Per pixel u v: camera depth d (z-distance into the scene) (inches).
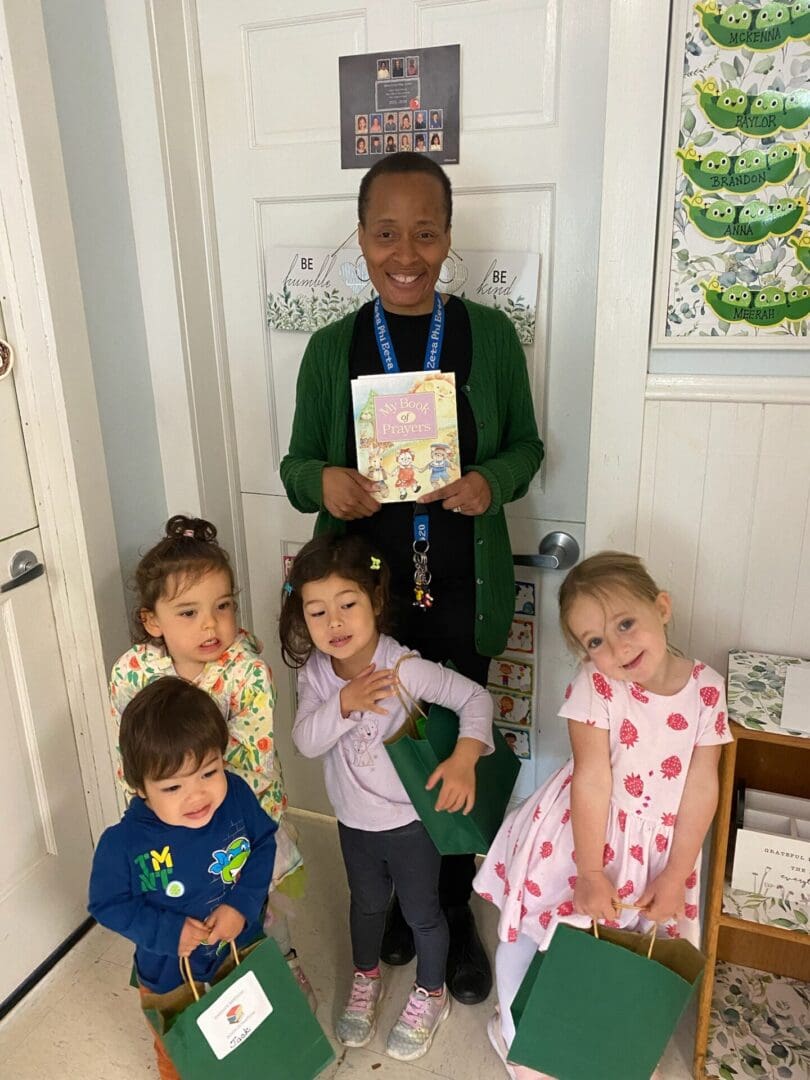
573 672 76.6
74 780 75.0
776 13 50.8
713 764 53.8
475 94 66.0
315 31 68.9
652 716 53.9
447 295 64.9
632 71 53.6
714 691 53.6
